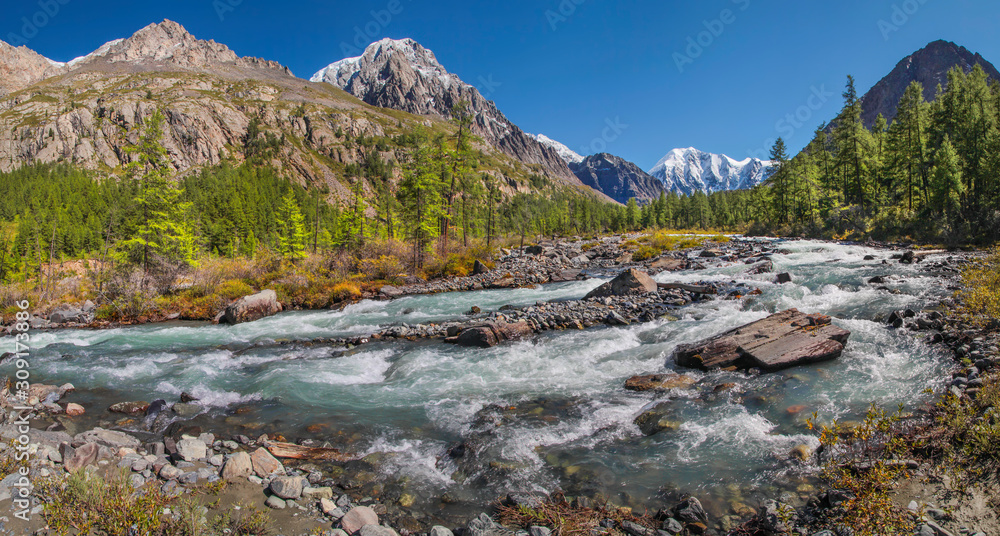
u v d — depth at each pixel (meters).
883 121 70.69
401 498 5.62
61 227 66.69
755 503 4.96
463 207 44.97
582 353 11.57
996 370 6.70
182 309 23.55
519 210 141.12
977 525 3.92
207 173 157.50
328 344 14.97
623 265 33.97
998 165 35.75
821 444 5.80
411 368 11.23
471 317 18.05
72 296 27.77
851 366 8.51
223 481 5.76
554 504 5.24
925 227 34.59
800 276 19.69
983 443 4.71
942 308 11.06
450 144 41.50
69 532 4.41
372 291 26.70
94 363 12.98
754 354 9.23
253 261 31.55
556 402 8.52
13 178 132.88
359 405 8.93
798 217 63.62
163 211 36.00
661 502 5.17
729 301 15.71
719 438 6.50
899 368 8.09
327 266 32.09
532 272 31.16
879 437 5.68
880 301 12.85
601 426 7.34
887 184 60.19
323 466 6.52
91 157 195.12
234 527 4.83
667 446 6.45
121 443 6.92
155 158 35.97
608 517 4.95
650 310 15.91
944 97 53.16
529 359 11.38
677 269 28.22
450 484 5.94
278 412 8.70
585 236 99.56
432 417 8.20
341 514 5.22
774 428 6.61
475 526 4.85
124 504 4.75
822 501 4.71
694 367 9.80
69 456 6.04
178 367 12.38
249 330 18.09
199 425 8.18
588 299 19.25
